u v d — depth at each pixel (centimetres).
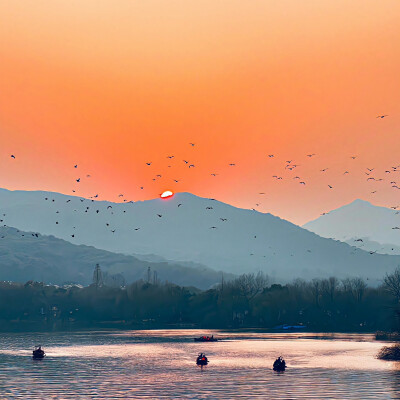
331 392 11450
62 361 16038
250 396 11156
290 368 14475
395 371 13850
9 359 16475
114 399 11031
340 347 19650
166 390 11756
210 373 13788
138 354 17712
